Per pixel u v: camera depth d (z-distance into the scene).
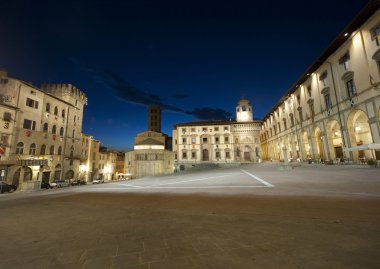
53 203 8.39
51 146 35.84
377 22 18.62
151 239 3.80
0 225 5.01
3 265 2.94
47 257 3.17
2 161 26.06
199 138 58.09
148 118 89.44
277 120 46.00
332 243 3.31
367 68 19.77
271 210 5.58
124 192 11.42
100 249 3.42
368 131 23.69
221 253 3.13
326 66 26.62
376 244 3.20
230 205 6.45
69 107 41.28
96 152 56.16
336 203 6.02
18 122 29.70
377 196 6.69
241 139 57.38
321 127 27.92
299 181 11.68
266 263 2.77
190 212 5.77
